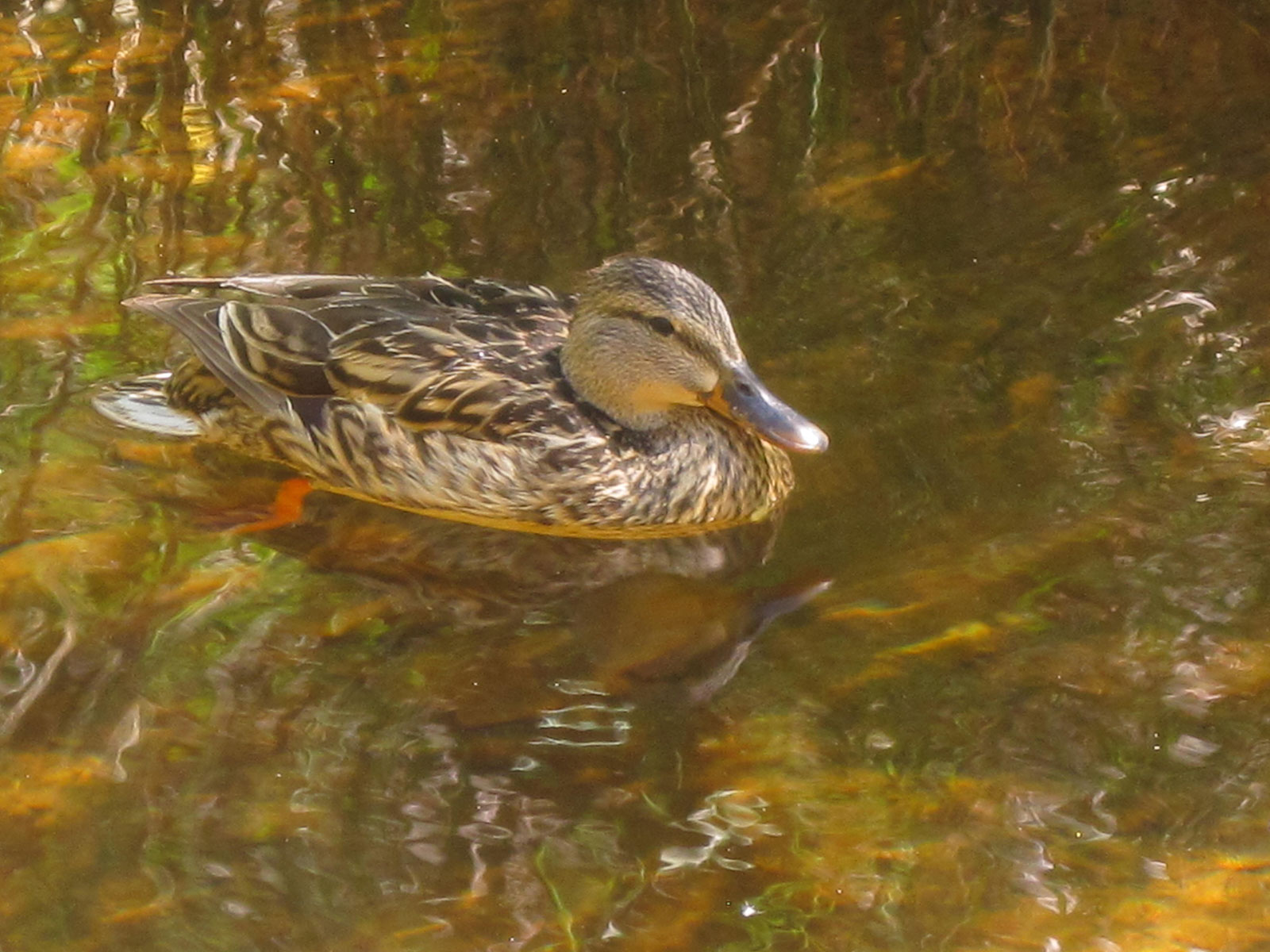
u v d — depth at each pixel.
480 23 13.43
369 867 6.49
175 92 12.62
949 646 7.56
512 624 7.98
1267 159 11.05
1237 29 12.54
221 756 7.05
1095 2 13.06
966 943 6.04
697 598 8.14
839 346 9.66
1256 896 6.18
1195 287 9.93
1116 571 7.90
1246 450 8.62
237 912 6.30
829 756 7.00
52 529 8.49
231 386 9.05
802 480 8.78
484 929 6.21
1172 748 6.88
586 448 8.78
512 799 6.83
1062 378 9.28
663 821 6.69
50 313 10.12
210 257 10.61
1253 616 7.55
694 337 8.65
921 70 12.41
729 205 11.03
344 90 12.57
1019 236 10.55
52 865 6.52
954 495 8.54
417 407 8.82
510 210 11.07
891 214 10.86
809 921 6.19
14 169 11.63
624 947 6.11
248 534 8.62
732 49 12.86
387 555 8.56
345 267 10.48
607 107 12.22
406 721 7.27
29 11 13.88
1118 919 6.12
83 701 7.34
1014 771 6.83
